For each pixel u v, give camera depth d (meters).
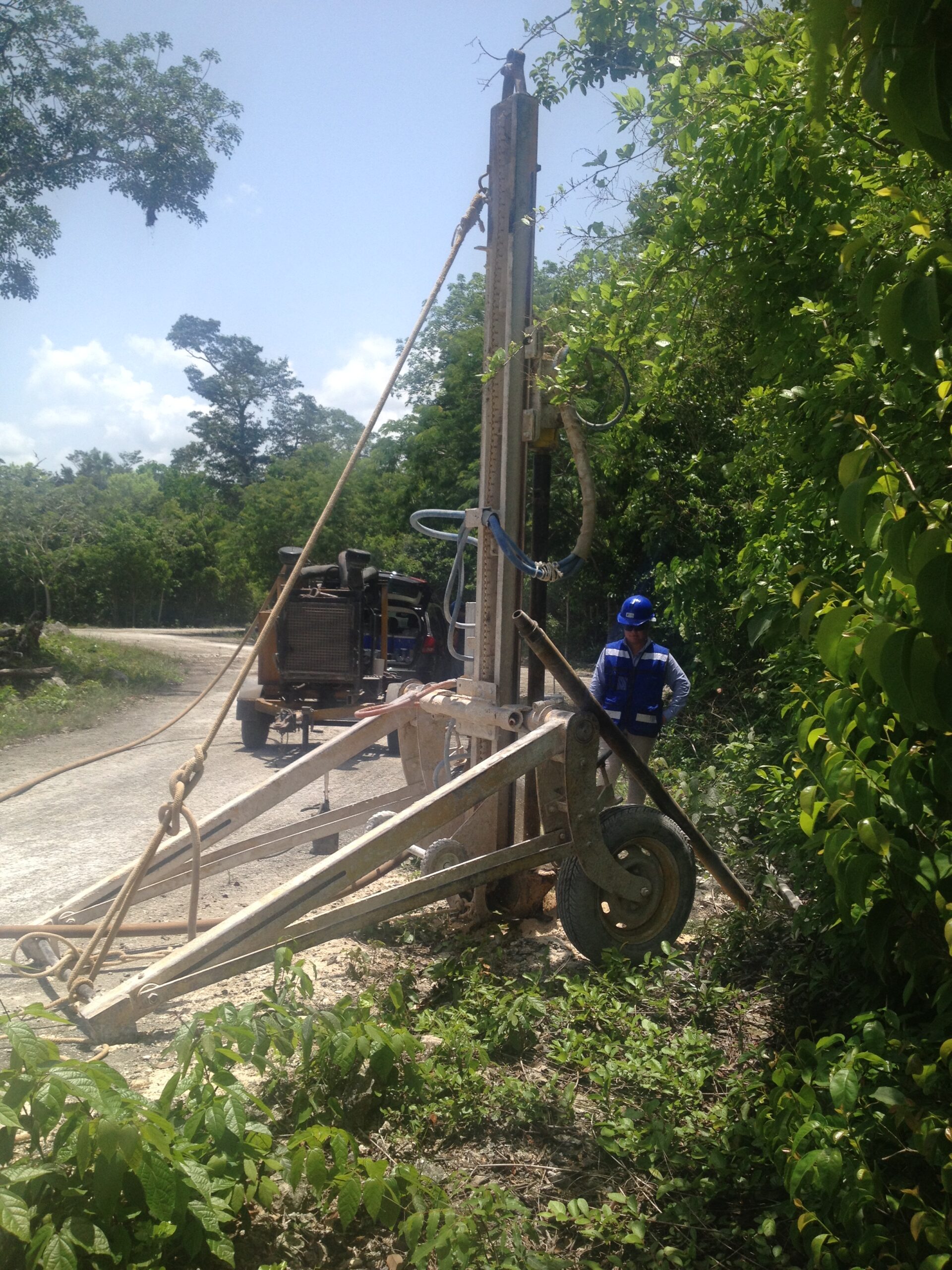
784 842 5.07
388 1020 3.78
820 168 3.24
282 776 5.36
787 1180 2.58
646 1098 3.47
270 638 12.14
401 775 10.11
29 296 21.86
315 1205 2.83
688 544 11.38
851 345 3.47
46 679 19.16
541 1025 4.05
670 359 4.52
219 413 106.50
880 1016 3.49
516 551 5.18
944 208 2.95
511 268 5.19
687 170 3.86
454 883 4.50
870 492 2.15
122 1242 2.23
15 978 4.30
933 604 1.77
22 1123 2.23
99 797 9.00
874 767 2.53
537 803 5.39
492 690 5.42
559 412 5.14
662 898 4.88
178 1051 2.70
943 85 1.45
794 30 3.31
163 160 21.89
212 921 4.84
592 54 4.77
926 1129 2.27
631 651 6.46
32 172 21.14
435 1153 3.20
